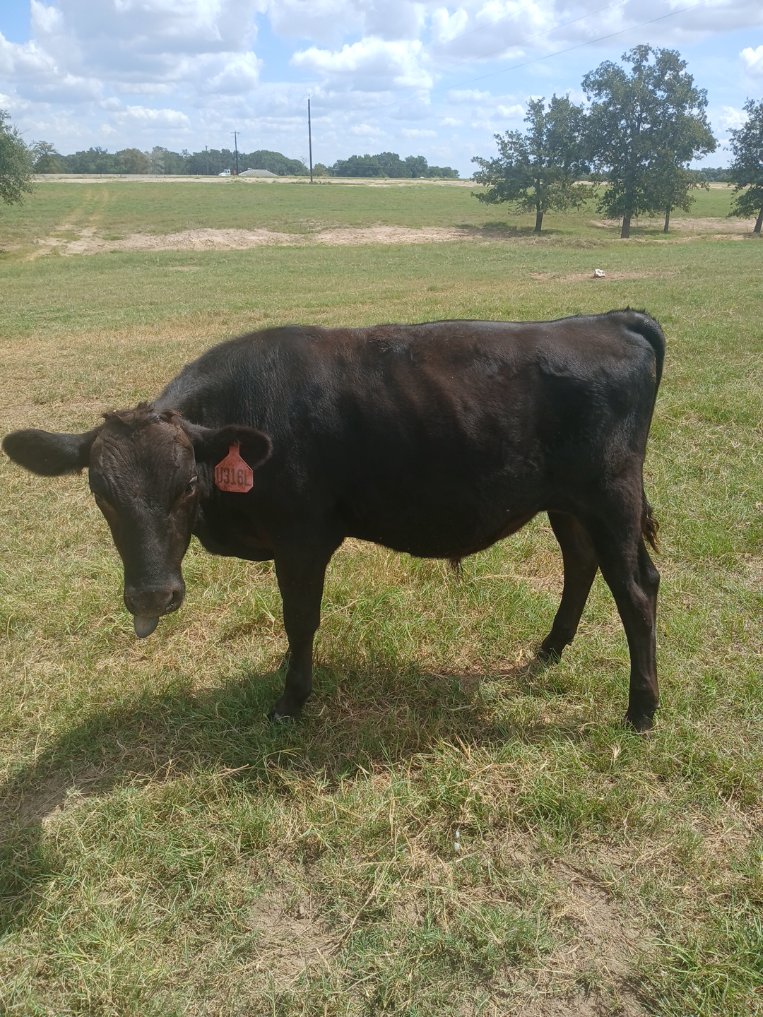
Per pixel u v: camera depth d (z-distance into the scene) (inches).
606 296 735.1
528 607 215.8
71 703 180.5
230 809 148.6
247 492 157.3
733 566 237.0
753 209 2368.4
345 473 160.7
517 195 2353.6
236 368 163.6
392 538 171.2
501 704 180.1
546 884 132.0
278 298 810.2
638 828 143.5
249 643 207.3
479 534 169.3
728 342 503.2
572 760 159.3
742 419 353.7
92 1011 115.0
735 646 198.4
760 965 117.0
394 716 176.4
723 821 144.8
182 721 174.9
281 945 123.9
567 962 119.5
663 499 278.4
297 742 168.6
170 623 214.4
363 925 126.4
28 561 249.8
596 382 160.6
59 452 147.7
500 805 148.2
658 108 2271.2
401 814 146.2
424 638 205.8
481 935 121.8
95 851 140.1
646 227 2600.9
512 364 160.9
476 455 158.6
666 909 127.0
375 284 942.4
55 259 1470.2
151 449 137.7
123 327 667.4
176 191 3341.5
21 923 127.6
